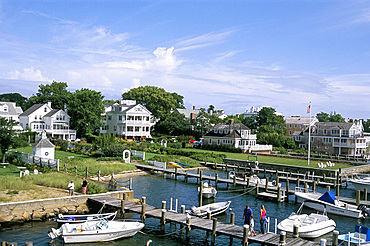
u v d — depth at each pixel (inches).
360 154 3582.7
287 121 5007.4
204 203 1392.7
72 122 3612.2
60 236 909.8
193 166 2370.8
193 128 4074.8
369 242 864.3
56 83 4448.8
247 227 846.5
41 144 1886.1
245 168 2305.6
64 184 1331.2
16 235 923.4
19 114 3703.3
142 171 2078.0
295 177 2138.3
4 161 1834.4
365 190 1529.3
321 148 3767.2
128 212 1099.9
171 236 983.0
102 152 2349.9
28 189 1242.6
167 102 4419.3
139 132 3735.2
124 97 4862.2
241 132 3356.3
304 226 987.3
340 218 1245.7
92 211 1171.9
